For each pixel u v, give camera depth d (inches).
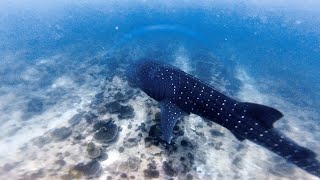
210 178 142.9
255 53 353.1
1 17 475.5
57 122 178.5
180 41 363.3
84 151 153.1
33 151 153.2
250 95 234.1
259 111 128.4
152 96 181.5
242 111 134.1
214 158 156.9
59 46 321.7
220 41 386.0
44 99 205.3
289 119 206.7
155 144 161.8
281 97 239.6
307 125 201.0
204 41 375.6
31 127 173.3
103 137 164.7
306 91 257.6
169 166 147.3
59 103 200.2
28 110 191.2
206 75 258.5
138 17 485.4
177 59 293.0
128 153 153.6
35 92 215.3
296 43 431.5
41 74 245.8
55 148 155.5
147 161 148.9
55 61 275.0
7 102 200.5
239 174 147.6
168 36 383.9
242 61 314.2
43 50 306.2
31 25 421.1
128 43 343.3
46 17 484.4
